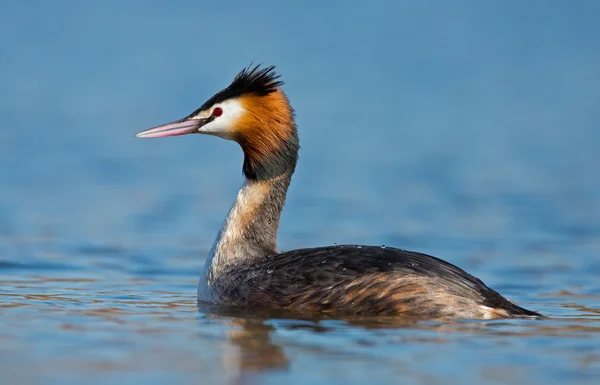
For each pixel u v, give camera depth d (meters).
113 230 20.27
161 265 16.80
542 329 11.18
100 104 45.19
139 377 9.16
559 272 16.70
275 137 13.48
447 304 11.59
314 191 25.72
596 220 21.81
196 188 26.09
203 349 10.22
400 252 12.38
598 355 10.07
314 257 12.37
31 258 17.09
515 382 9.12
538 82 54.38
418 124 40.41
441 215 22.45
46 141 34.56
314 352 10.11
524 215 22.45
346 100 47.47
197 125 13.59
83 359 9.74
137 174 28.34
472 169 29.36
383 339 10.60
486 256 18.19
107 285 14.69
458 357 9.94
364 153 32.72
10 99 46.06
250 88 13.52
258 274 12.58
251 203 13.48
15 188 25.41
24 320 11.50
